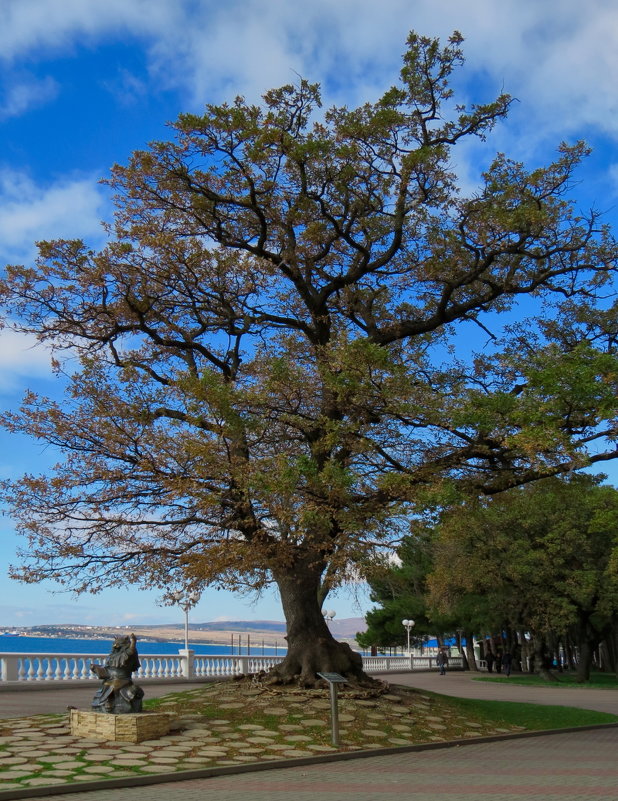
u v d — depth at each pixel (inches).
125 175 746.8
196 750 519.2
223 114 705.0
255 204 757.3
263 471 643.5
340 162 753.0
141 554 710.5
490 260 789.9
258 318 834.2
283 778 457.7
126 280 730.2
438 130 788.0
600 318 823.7
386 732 623.8
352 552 633.0
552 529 1596.9
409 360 802.2
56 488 691.4
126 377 698.2
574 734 752.3
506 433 659.4
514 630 2068.2
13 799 380.8
